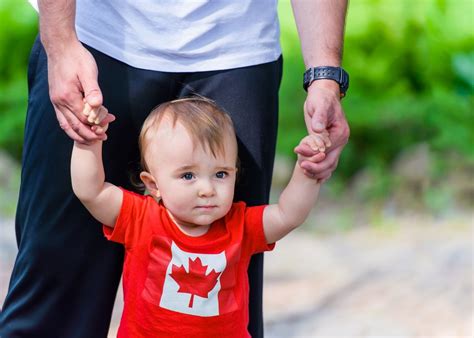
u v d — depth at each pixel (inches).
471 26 533.6
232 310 165.8
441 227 423.8
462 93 527.2
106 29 169.6
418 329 303.0
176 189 164.2
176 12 171.3
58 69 155.6
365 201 473.4
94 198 163.3
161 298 164.1
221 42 173.9
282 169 506.0
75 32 157.9
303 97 519.8
